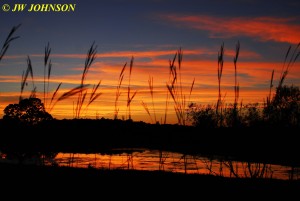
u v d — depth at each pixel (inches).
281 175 319.3
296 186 279.9
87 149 585.3
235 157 268.5
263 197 246.2
